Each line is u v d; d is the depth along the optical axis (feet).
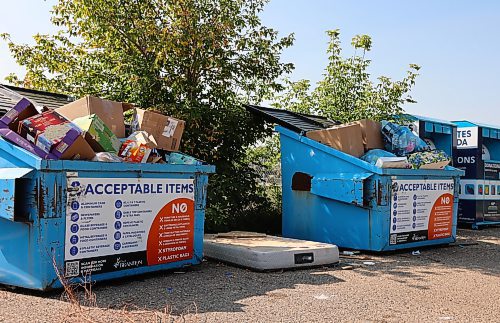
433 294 17.42
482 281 19.69
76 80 33.55
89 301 15.29
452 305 16.01
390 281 19.29
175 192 19.47
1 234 16.60
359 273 20.71
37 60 34.19
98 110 20.45
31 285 15.84
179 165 19.51
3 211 15.62
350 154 27.43
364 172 25.80
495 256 25.85
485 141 41.75
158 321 13.39
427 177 27.27
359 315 14.57
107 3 31.60
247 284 18.16
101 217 17.06
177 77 31.71
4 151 16.42
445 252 26.81
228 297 16.22
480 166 38.63
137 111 22.03
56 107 23.07
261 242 23.34
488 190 39.22
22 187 15.98
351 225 26.35
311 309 15.02
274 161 37.96
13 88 24.53
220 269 20.79
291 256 20.89
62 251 16.08
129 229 17.92
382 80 42.09
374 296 16.83
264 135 34.45
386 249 25.31
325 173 27.68
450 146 36.96
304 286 18.04
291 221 29.50
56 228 15.92
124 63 31.99
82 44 34.17
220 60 31.94
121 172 17.60
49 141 16.39
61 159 16.53
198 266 21.29
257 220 33.30
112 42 32.55
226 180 30.73
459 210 39.11
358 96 43.57
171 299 15.87
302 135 28.99
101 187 17.04
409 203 26.32
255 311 14.66
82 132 17.33
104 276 17.21
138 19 32.19
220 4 33.17
